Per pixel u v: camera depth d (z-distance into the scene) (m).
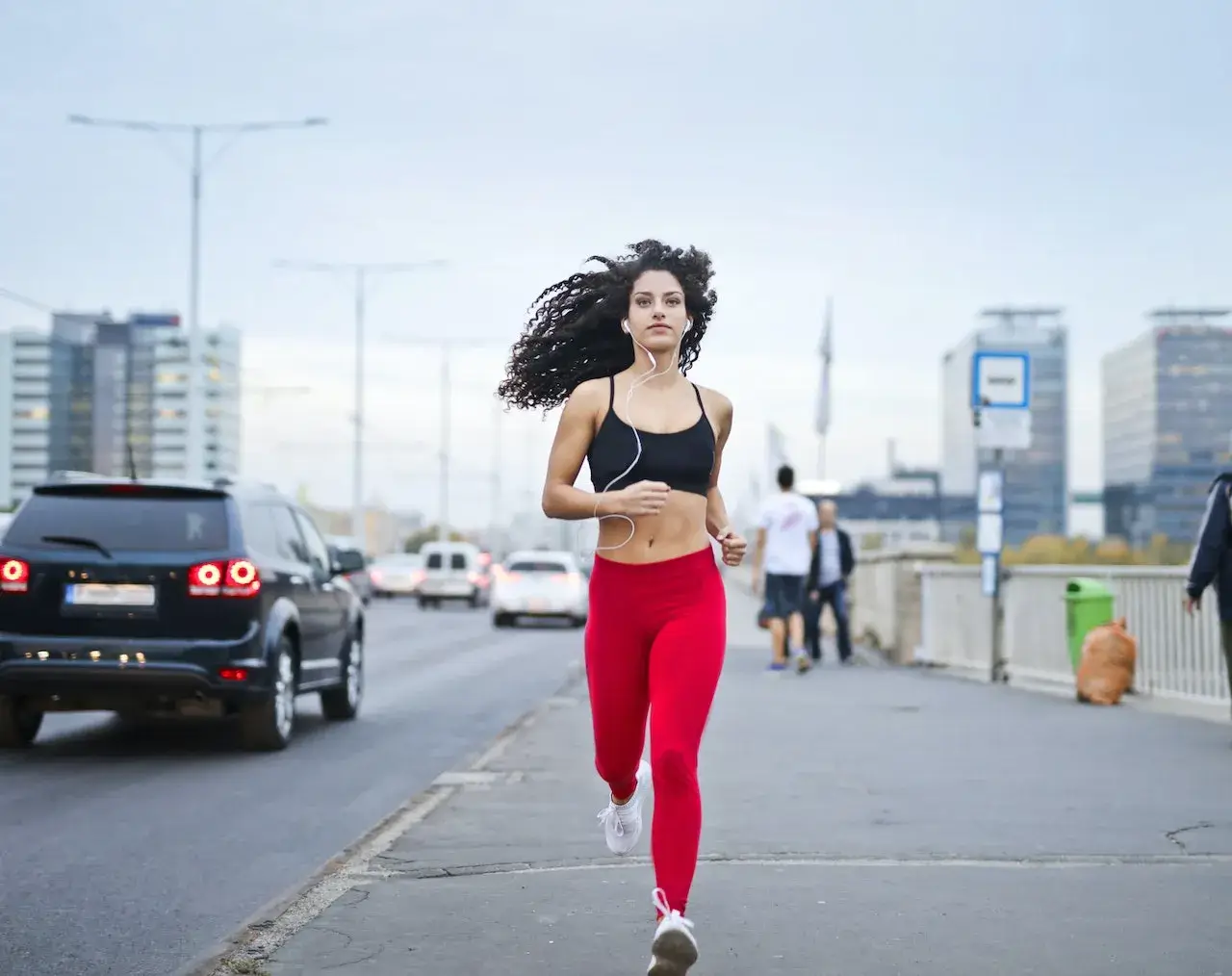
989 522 15.45
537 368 5.12
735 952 4.61
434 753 10.23
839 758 9.16
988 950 4.63
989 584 15.37
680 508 4.43
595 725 4.63
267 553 10.36
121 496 9.91
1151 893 5.42
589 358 5.10
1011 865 5.91
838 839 6.48
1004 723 11.10
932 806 7.35
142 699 9.66
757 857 6.10
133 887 5.89
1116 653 12.70
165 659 9.51
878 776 8.37
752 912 5.15
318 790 8.48
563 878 5.75
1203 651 12.19
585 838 6.60
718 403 4.64
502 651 22.33
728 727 10.86
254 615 9.80
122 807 7.86
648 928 4.94
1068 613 13.47
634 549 4.42
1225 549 9.77
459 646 23.69
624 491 4.26
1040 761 8.95
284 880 6.04
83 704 9.83
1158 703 12.73
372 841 6.53
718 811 7.20
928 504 130.50
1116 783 8.07
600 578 4.48
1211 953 4.60
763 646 22.22
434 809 7.41
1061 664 14.35
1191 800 7.52
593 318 4.82
